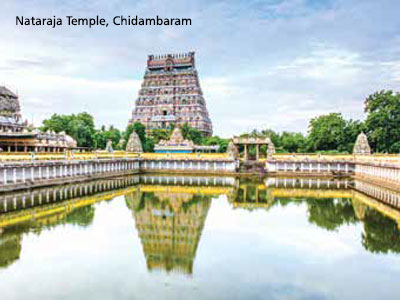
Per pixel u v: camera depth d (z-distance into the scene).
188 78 156.88
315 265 24.05
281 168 85.06
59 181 58.59
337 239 29.80
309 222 35.69
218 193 55.34
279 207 43.38
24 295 19.52
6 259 24.48
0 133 75.50
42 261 24.19
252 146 113.94
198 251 26.56
